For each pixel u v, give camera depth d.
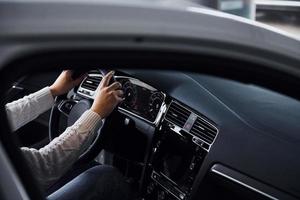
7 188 0.67
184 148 2.12
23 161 0.75
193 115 2.05
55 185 2.03
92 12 0.66
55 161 1.45
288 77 0.87
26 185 0.74
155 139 2.29
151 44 0.71
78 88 2.37
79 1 0.66
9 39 0.61
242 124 1.88
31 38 0.62
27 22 0.62
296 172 1.66
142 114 2.31
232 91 2.08
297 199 1.64
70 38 0.64
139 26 0.69
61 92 1.89
